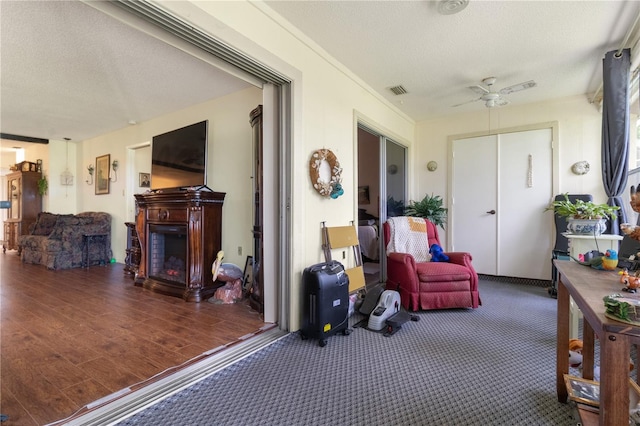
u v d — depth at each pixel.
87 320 2.88
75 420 1.53
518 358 2.25
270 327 2.71
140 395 1.74
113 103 4.42
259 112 3.06
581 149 4.21
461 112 4.94
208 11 1.93
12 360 2.12
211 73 3.47
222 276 3.53
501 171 4.73
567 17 2.53
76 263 5.55
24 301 3.48
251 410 1.68
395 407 1.70
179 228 3.71
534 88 3.99
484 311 3.32
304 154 2.85
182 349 2.28
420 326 2.89
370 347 2.45
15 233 7.32
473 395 1.80
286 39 2.59
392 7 2.41
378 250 4.97
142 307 3.28
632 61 2.99
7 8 2.34
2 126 5.64
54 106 4.56
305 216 2.88
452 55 3.16
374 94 4.06
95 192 6.49
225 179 4.10
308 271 2.57
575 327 2.53
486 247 4.85
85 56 3.10
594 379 1.79
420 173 5.38
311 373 2.05
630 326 0.93
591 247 2.81
